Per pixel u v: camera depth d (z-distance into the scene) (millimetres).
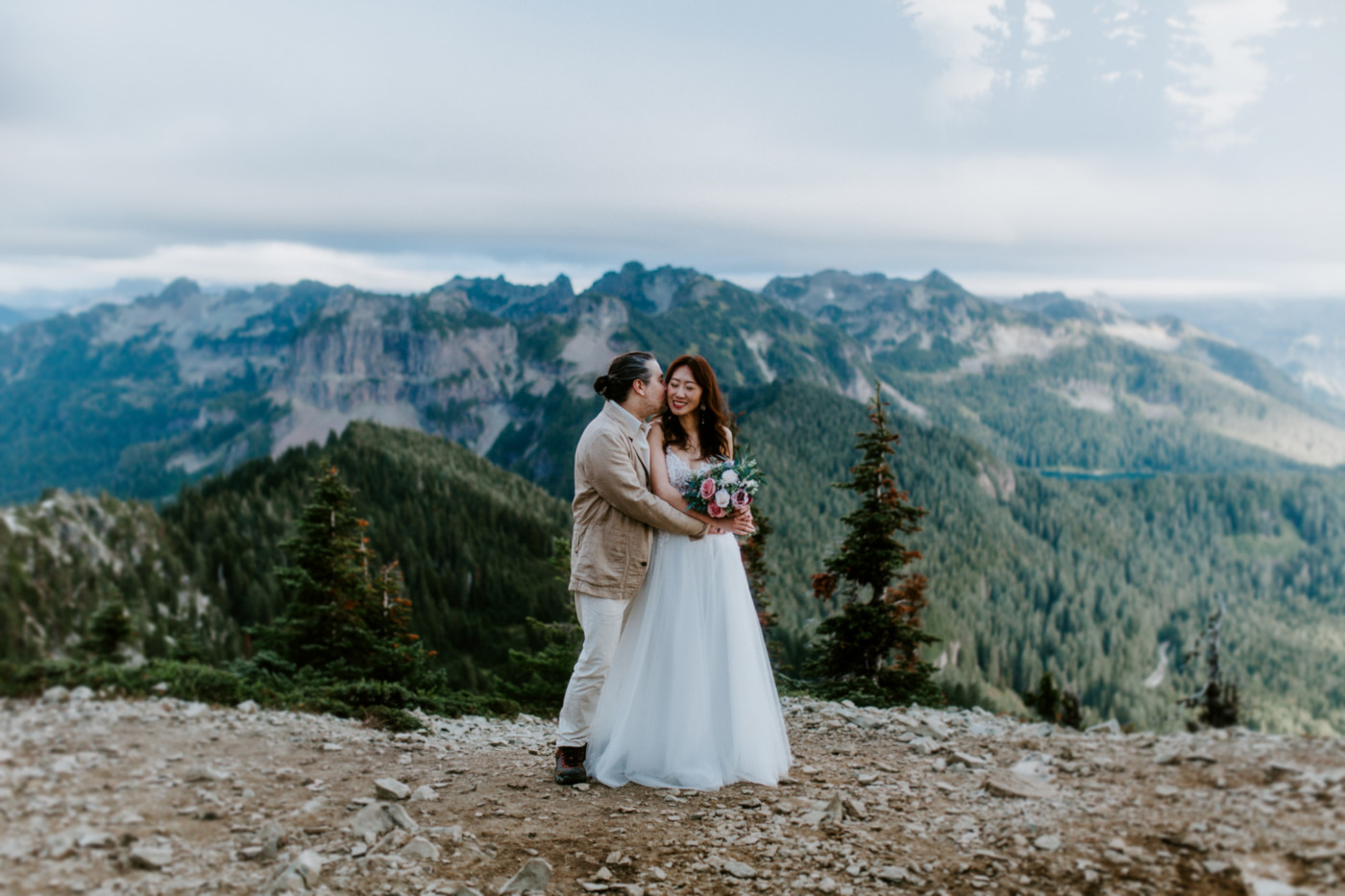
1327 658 164375
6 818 3777
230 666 12867
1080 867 3422
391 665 16875
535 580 99000
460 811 4480
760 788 4867
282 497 111625
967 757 5273
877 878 3529
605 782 4977
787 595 108125
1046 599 173875
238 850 3738
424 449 139875
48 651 72438
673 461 5105
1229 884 3086
